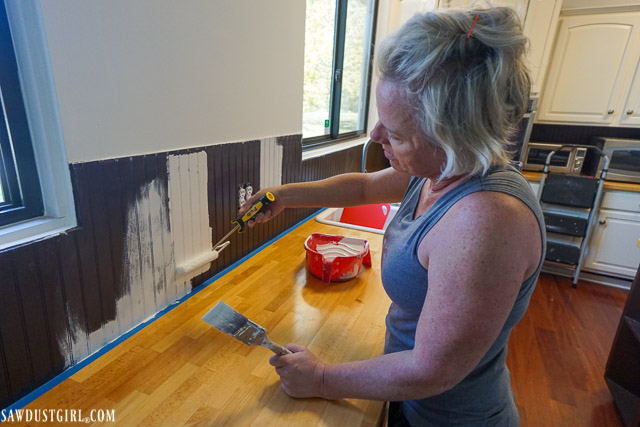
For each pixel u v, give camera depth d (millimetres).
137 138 707
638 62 2555
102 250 676
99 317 697
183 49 774
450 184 521
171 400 606
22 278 553
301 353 623
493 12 423
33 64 539
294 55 1220
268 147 1161
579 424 1530
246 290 965
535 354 1957
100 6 595
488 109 412
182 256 880
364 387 532
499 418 636
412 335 612
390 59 437
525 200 450
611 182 2656
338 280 1028
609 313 2377
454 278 430
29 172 579
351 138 2535
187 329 787
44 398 592
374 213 1770
